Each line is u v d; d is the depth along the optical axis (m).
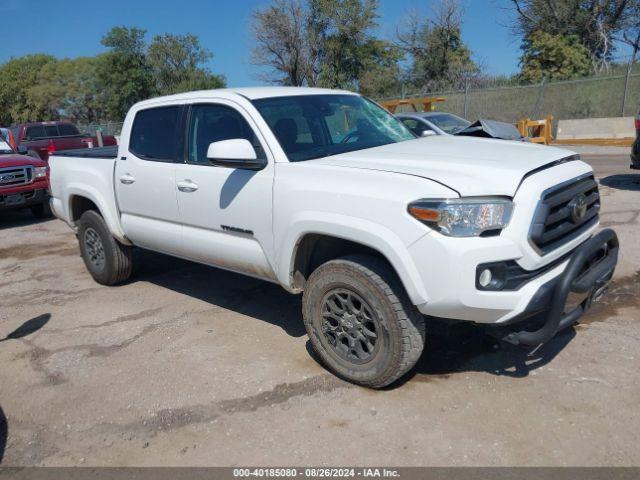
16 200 9.94
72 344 4.66
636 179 10.10
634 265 5.55
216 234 4.48
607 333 4.20
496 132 8.49
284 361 4.11
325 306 3.75
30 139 18.47
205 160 4.52
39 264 7.26
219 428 3.38
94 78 54.16
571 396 3.45
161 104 4.99
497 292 3.18
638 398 3.38
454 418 3.31
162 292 5.79
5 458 3.26
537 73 28.41
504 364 3.88
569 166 3.69
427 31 35.69
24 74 59.66
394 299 3.37
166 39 41.19
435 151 3.93
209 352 4.33
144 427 3.45
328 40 35.34
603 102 22.34
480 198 3.17
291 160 3.96
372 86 35.72
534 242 3.24
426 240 3.14
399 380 3.77
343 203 3.47
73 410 3.68
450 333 4.36
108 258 5.86
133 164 5.15
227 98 4.42
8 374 4.23
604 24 30.08
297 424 3.36
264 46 35.31
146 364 4.21
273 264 4.04
